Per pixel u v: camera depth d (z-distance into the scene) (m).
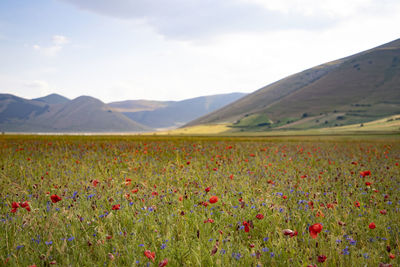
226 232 4.30
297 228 4.50
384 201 6.10
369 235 4.30
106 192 6.18
